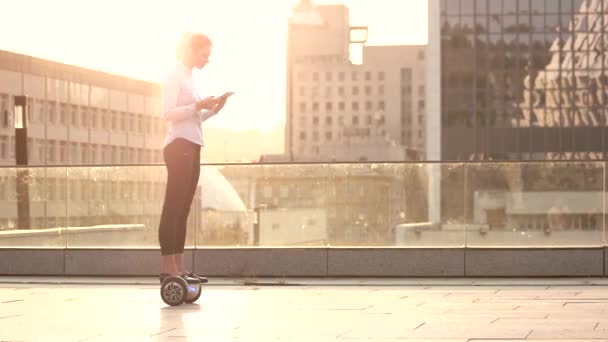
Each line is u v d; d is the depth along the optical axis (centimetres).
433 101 11519
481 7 11500
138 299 953
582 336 626
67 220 1391
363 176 1355
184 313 807
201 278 917
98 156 15425
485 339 614
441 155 11500
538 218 1330
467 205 1345
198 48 957
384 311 816
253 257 1357
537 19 11506
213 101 936
